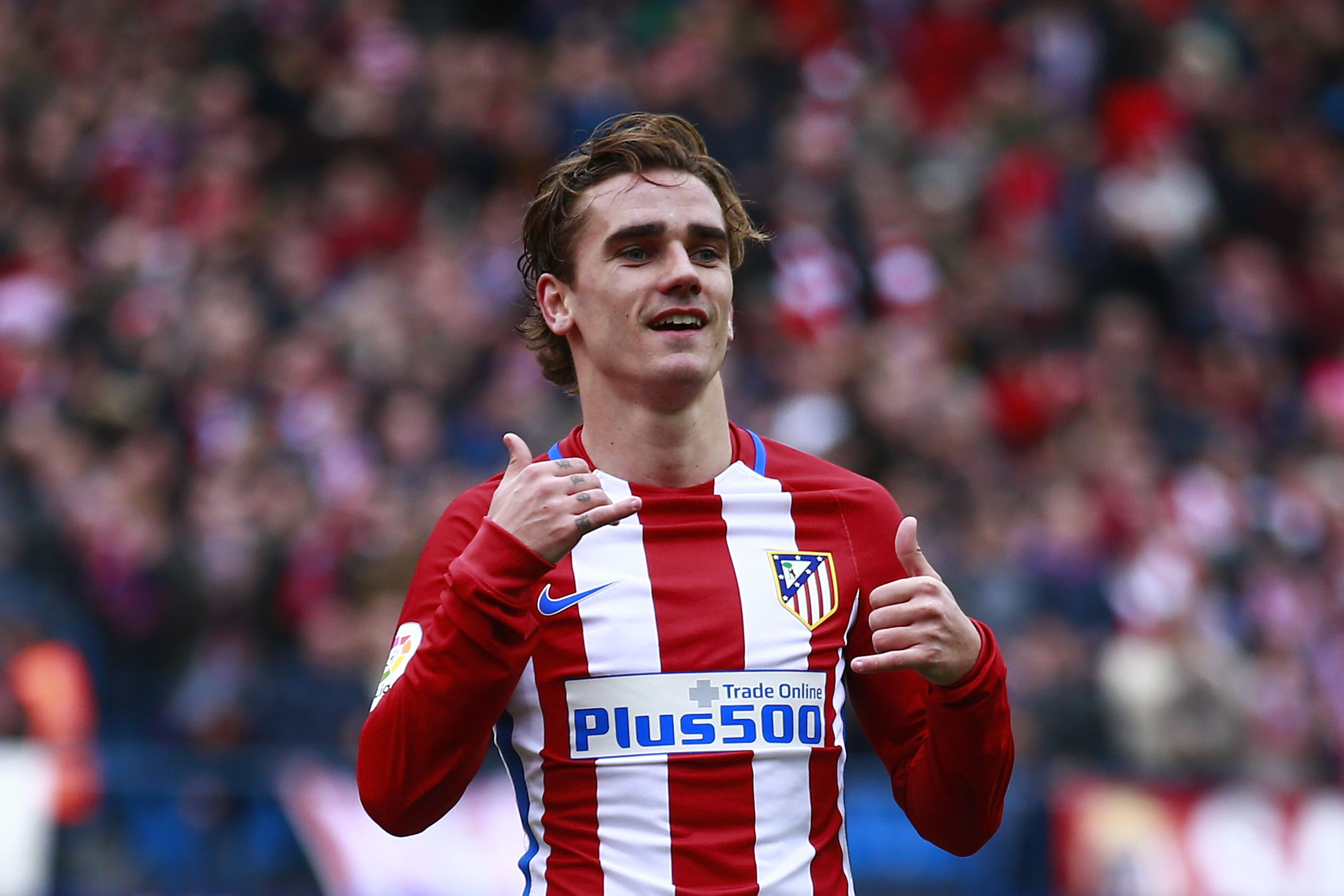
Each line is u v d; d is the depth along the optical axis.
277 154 38.16
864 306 34.94
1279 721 27.44
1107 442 32.12
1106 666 25.83
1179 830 22.20
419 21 41.69
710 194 9.51
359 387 30.50
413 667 8.67
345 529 26.95
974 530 28.42
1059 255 37.91
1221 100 43.44
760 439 10.06
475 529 9.38
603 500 8.64
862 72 42.06
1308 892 22.41
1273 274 40.06
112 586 26.06
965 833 9.35
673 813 8.80
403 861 20.78
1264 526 32.78
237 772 21.05
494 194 38.28
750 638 9.12
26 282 33.28
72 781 20.84
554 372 10.49
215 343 31.19
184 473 29.19
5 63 39.69
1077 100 42.81
